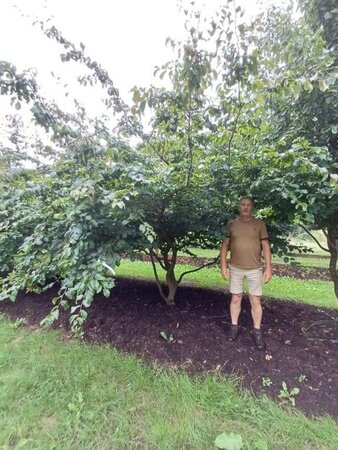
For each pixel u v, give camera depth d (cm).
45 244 229
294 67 224
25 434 170
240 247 262
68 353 258
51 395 204
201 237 338
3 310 380
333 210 242
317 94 218
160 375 226
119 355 253
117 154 212
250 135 237
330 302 410
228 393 204
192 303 367
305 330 301
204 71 176
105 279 178
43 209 237
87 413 186
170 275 356
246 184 243
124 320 314
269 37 244
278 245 315
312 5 232
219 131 229
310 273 626
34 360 247
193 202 271
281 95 187
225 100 204
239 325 300
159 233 309
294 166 202
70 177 230
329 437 168
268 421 181
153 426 175
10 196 251
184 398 200
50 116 185
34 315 356
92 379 221
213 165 238
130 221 221
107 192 195
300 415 185
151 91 198
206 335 276
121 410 190
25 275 220
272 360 238
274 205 260
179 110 213
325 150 193
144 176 205
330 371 226
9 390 207
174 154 265
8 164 256
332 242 310
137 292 415
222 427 177
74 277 194
